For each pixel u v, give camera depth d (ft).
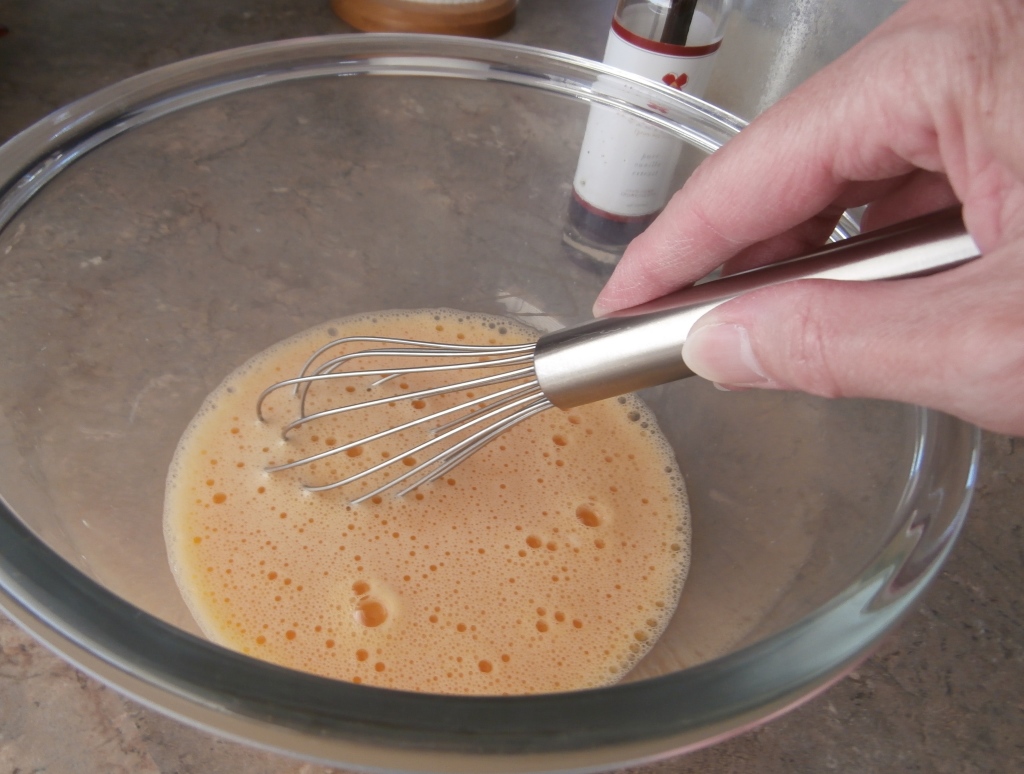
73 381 0.93
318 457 0.93
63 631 0.58
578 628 0.96
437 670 0.91
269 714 0.56
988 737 0.93
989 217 0.61
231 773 0.84
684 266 0.88
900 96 0.68
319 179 1.12
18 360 0.86
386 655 0.92
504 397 0.87
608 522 1.05
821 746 0.91
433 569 0.98
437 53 1.10
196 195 1.04
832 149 0.74
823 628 0.65
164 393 1.04
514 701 0.58
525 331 1.23
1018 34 0.62
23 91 1.34
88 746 0.84
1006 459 1.17
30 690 0.86
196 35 1.50
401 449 1.08
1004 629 1.01
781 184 0.78
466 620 0.95
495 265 1.24
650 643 0.96
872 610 0.67
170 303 1.05
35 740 0.83
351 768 0.56
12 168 0.87
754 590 0.90
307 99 1.08
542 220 1.20
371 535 1.00
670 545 1.04
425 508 1.02
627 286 0.91
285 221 1.12
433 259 1.22
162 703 0.56
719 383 0.70
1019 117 0.59
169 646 0.58
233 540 0.98
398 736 0.55
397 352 0.91
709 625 0.91
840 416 0.95
